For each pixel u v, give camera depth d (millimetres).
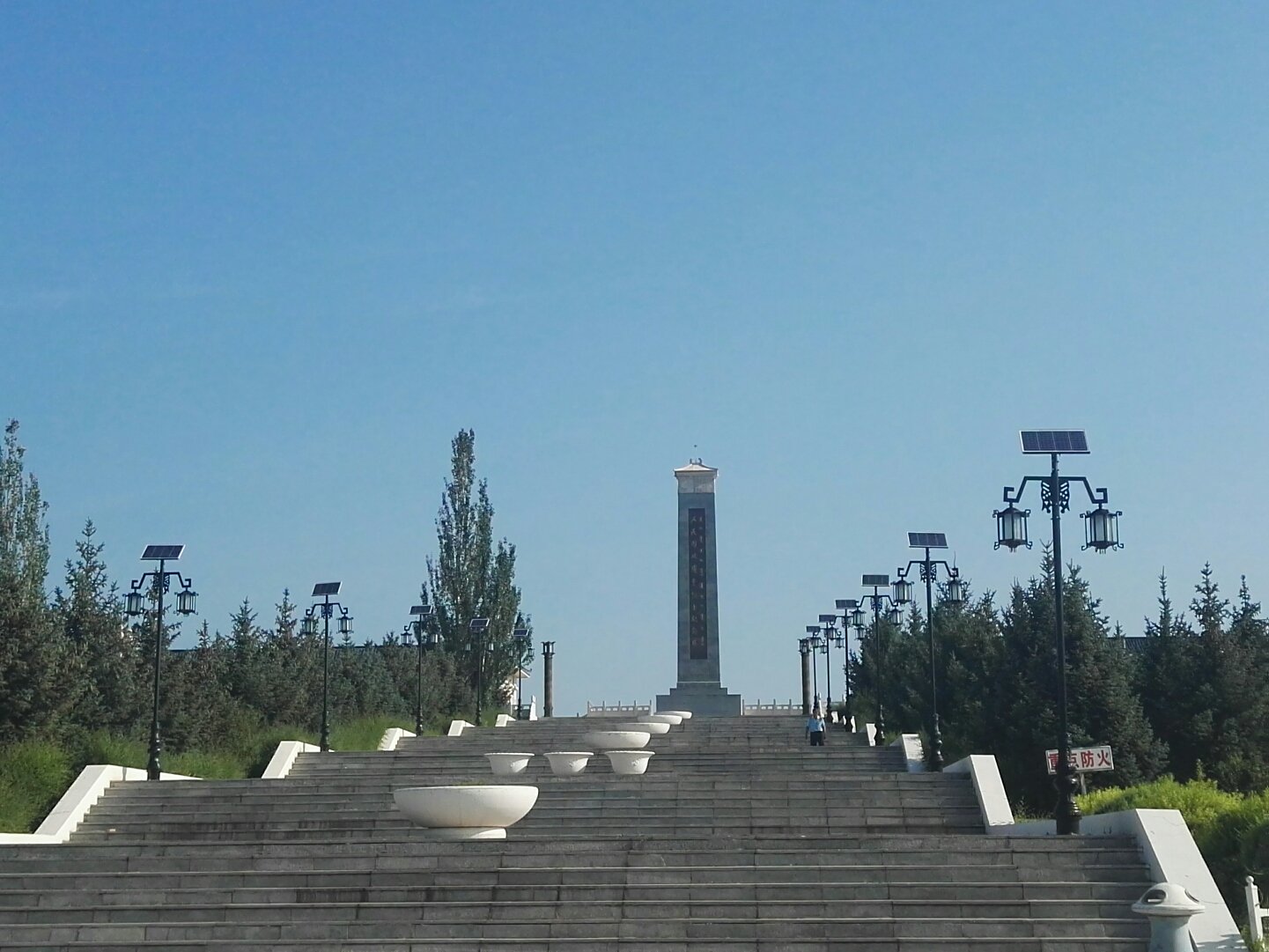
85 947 20984
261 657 54000
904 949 20234
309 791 34125
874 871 22969
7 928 21469
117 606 44344
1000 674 40562
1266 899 21969
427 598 72000
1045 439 27312
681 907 21625
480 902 22156
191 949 20812
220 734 46156
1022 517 27453
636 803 31984
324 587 44844
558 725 53844
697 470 75688
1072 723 38531
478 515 73062
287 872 23578
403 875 23188
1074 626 39656
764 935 20844
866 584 49906
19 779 32594
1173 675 39500
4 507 48375
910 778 32969
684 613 74375
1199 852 22688
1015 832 28875
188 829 31297
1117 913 21438
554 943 20422
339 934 21344
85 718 41031
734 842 24812
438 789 25906
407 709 62594
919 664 52812
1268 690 39062
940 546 40125
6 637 37094
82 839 31125
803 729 51281
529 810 28656
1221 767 38062
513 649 71688
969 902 21641
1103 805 29547
